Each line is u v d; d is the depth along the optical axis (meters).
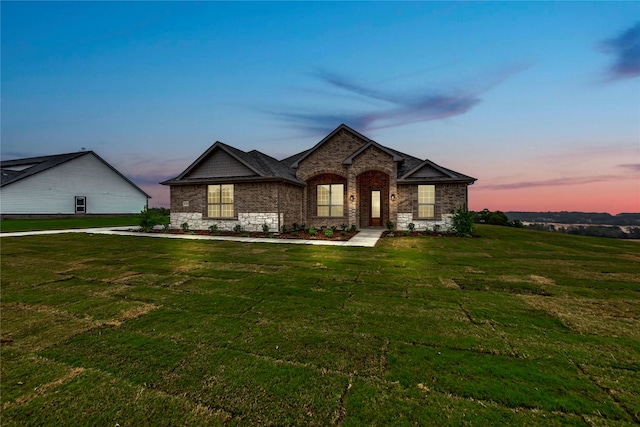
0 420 2.22
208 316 4.39
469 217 14.79
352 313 4.52
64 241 12.76
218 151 17.48
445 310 4.64
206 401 2.46
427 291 5.66
